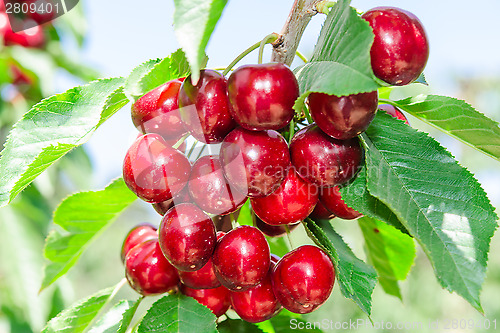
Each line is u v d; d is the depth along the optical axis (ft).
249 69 1.27
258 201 1.36
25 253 2.36
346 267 1.37
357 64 1.21
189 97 1.31
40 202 2.51
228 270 1.34
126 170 1.33
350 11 1.25
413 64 1.28
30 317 2.32
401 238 1.54
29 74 2.61
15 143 1.35
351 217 1.40
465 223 1.29
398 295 1.63
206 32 1.24
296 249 1.36
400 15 1.29
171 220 1.34
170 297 1.42
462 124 1.42
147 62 1.34
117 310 1.52
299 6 1.37
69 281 2.50
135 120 1.36
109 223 1.59
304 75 1.31
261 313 1.39
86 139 1.33
